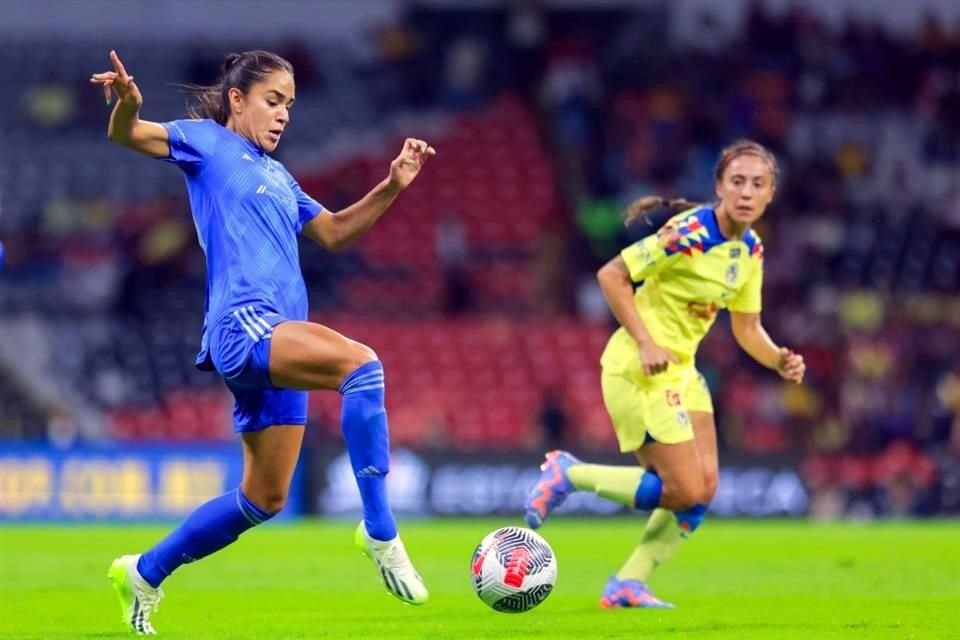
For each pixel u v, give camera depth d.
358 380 19.64
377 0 108.75
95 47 106.38
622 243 92.06
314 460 64.00
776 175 25.77
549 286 90.94
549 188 99.50
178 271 87.69
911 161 102.75
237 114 21.61
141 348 81.81
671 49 106.69
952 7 108.50
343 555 41.75
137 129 20.22
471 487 63.81
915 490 69.25
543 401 75.38
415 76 106.75
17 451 62.03
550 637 20.67
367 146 102.00
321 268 90.19
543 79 106.38
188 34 107.50
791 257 91.44
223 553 42.28
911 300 88.81
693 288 25.94
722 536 51.25
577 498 63.97
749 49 106.69
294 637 20.98
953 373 77.94
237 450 63.22
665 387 25.66
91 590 30.16
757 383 79.56
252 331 19.94
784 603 26.66
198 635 21.33
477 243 95.88
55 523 61.50
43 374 80.00
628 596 25.73
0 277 86.62
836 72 106.06
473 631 21.70
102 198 95.00
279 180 21.33
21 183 95.94
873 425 75.00
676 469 25.31
